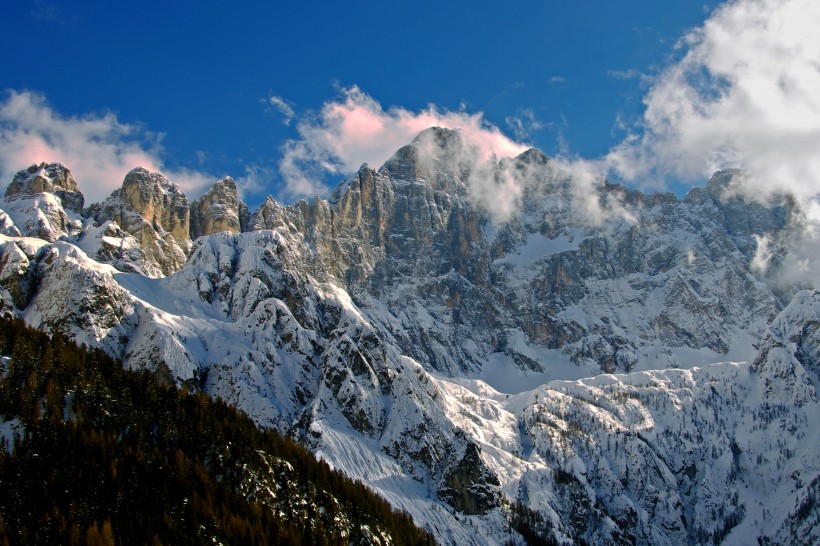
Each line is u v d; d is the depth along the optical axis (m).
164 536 186.12
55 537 173.25
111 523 183.25
